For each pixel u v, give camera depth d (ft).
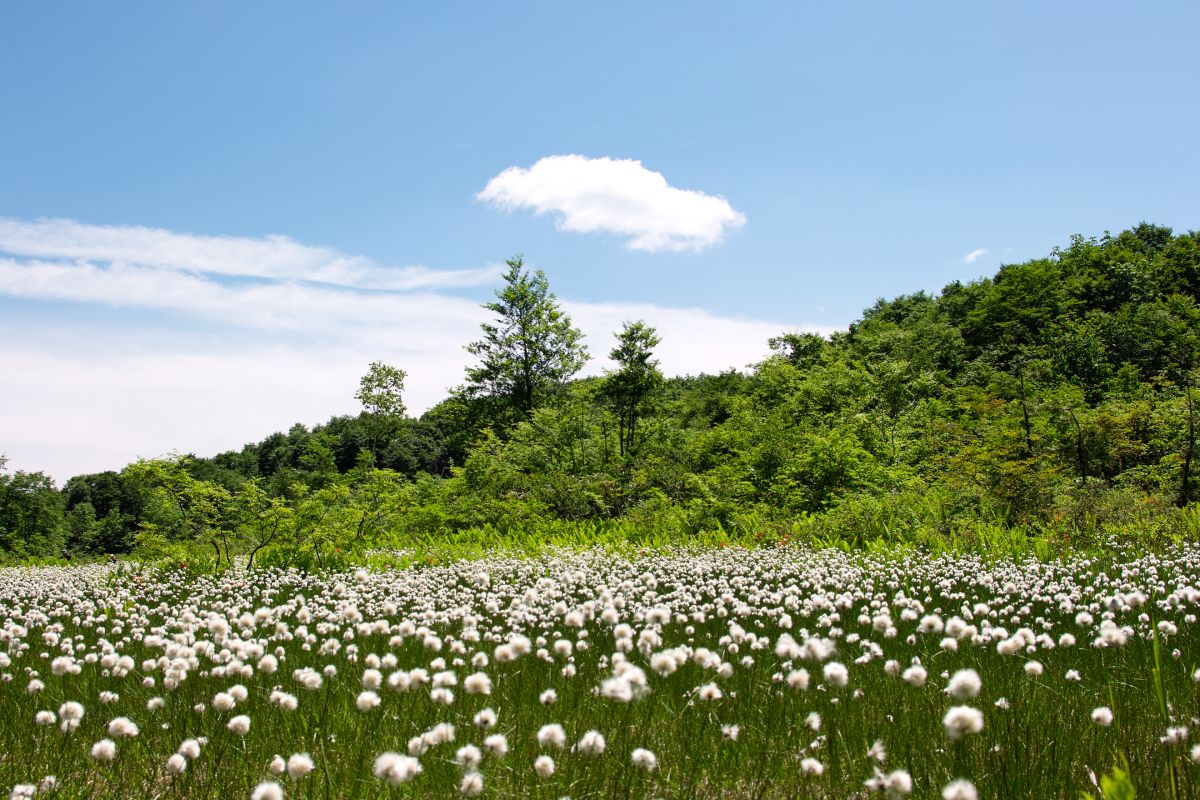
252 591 37.83
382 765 8.77
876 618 15.46
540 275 127.34
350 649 18.61
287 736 14.01
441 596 30.30
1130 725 13.56
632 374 92.27
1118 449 64.54
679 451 87.51
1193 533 40.70
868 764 12.32
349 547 54.60
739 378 159.53
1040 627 23.80
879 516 48.93
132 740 13.92
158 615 31.22
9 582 45.85
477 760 9.52
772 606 27.84
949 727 8.95
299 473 103.60
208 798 11.28
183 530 51.29
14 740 13.93
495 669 17.84
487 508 72.13
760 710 15.11
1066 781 11.35
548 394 125.90
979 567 34.60
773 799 11.28
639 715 14.43
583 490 72.64
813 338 167.63
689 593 30.76
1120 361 117.50
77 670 14.43
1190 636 20.97
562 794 10.66
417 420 216.54
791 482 63.46
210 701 15.19
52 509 154.81
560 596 26.84
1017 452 61.77
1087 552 38.65
